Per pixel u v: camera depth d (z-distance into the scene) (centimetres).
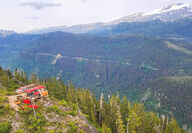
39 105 2920
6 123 2303
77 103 5981
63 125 2627
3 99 2859
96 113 6238
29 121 2484
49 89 6788
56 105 3116
